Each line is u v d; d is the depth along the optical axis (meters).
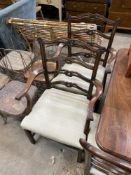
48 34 2.36
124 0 3.06
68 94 1.59
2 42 2.36
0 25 2.26
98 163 0.93
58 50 1.52
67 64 1.88
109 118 1.06
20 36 2.55
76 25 2.03
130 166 0.68
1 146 1.77
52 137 1.33
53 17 4.10
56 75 1.75
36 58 2.21
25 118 1.42
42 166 1.63
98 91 1.30
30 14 2.89
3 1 3.81
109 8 3.29
